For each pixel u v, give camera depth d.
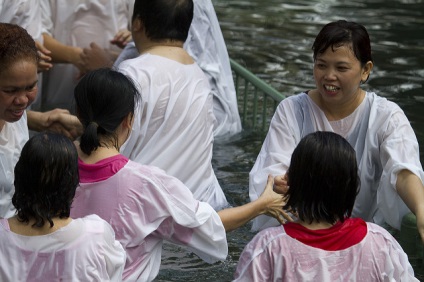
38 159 6.10
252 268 6.44
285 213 7.80
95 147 7.04
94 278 6.22
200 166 9.51
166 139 9.17
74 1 12.96
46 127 9.88
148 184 7.06
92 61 12.83
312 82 15.68
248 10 21.44
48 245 6.18
